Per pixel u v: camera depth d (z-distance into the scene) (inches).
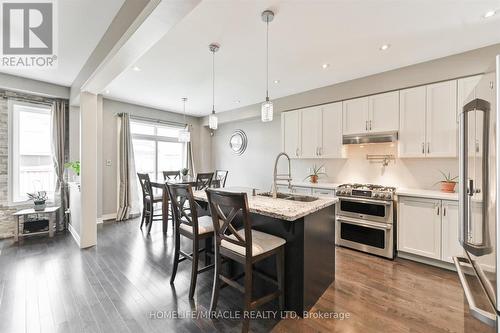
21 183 149.7
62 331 63.8
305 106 164.6
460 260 60.6
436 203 102.9
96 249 124.0
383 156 140.6
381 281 91.4
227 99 186.1
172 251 121.4
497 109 39.7
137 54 84.9
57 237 143.7
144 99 187.3
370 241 118.5
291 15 79.6
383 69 124.7
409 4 74.1
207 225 84.7
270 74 132.9
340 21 83.2
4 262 107.1
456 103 106.4
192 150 246.2
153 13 62.4
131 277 93.6
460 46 100.5
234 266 88.5
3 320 67.8
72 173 161.3
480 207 47.9
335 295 81.4
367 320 68.7
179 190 81.7
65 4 76.7
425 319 69.2
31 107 150.9
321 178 170.9
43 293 81.8
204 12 77.9
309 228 72.3
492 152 42.3
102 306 74.7
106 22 86.9
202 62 116.9
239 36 93.2
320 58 112.3
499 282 38.7
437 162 122.6
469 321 51.1
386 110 127.2
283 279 70.5
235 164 240.7
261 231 79.8
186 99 186.9
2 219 141.6
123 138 189.2
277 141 205.3
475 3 73.5
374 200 117.2
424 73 115.0
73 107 159.6
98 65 100.1
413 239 109.1
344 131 144.1
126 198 189.2
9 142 143.8
